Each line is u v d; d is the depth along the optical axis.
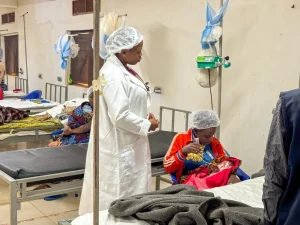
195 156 2.77
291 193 1.18
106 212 1.94
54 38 6.73
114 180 2.46
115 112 2.33
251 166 3.47
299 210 1.15
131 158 2.49
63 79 6.55
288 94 1.17
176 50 4.18
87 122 3.72
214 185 2.61
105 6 5.29
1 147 5.41
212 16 3.20
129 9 4.84
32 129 4.31
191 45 3.98
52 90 6.91
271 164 1.20
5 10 8.80
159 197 1.89
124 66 2.49
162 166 3.15
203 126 2.73
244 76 3.46
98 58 1.48
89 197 2.52
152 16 4.46
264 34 3.27
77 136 3.71
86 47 5.98
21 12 8.00
